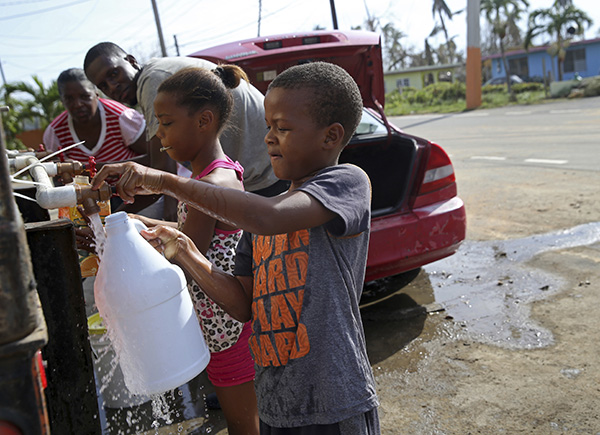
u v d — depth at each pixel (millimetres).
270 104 1444
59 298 1365
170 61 2846
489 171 8008
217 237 1967
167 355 1387
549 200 5961
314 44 4246
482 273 4227
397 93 37812
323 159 1469
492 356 3027
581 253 4379
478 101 27562
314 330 1395
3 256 788
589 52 39281
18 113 20312
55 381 1388
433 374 2910
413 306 3764
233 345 1998
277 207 1296
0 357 810
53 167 1969
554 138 10852
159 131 1946
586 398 2561
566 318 3357
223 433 2576
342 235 1377
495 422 2463
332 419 1359
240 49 4016
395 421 2543
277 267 1460
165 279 1397
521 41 42625
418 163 3668
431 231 3619
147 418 2695
